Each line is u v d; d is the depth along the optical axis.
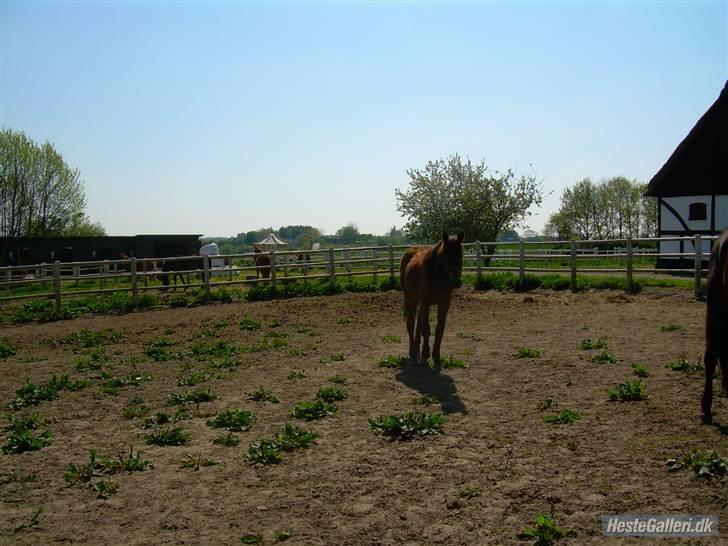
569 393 6.62
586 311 12.61
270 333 11.98
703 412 5.45
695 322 10.46
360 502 4.20
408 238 36.19
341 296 17.27
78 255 35.94
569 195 62.44
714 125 22.38
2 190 42.38
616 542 3.49
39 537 3.87
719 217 22.33
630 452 4.79
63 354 10.87
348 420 6.14
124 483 4.73
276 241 36.62
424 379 7.70
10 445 5.63
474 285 17.56
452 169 34.66
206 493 4.48
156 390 7.81
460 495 4.21
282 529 3.85
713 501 3.92
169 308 16.75
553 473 4.48
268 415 6.46
